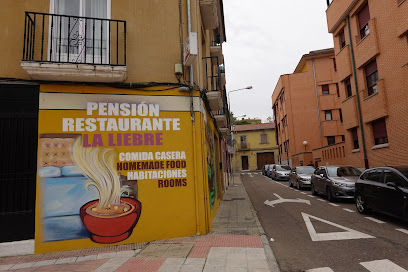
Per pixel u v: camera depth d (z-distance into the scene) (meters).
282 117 34.31
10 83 5.96
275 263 4.81
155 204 6.35
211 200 8.61
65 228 5.80
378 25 13.12
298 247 5.73
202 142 7.13
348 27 15.81
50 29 6.38
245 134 49.94
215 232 6.94
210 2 8.90
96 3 6.82
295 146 29.34
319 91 28.77
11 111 5.94
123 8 6.91
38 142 5.88
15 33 6.15
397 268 4.35
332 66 28.75
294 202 11.78
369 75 14.47
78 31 6.57
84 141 6.11
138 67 6.78
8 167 5.78
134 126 6.45
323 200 11.91
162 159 6.53
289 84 30.28
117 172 6.20
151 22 7.07
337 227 7.14
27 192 5.79
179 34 7.21
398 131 12.04
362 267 4.48
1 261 5.24
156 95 6.71
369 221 7.60
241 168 49.38
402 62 11.70
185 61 6.85
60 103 6.09
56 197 5.84
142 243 6.09
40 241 5.66
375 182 8.02
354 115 15.46
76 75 5.91
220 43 13.96
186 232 6.50
